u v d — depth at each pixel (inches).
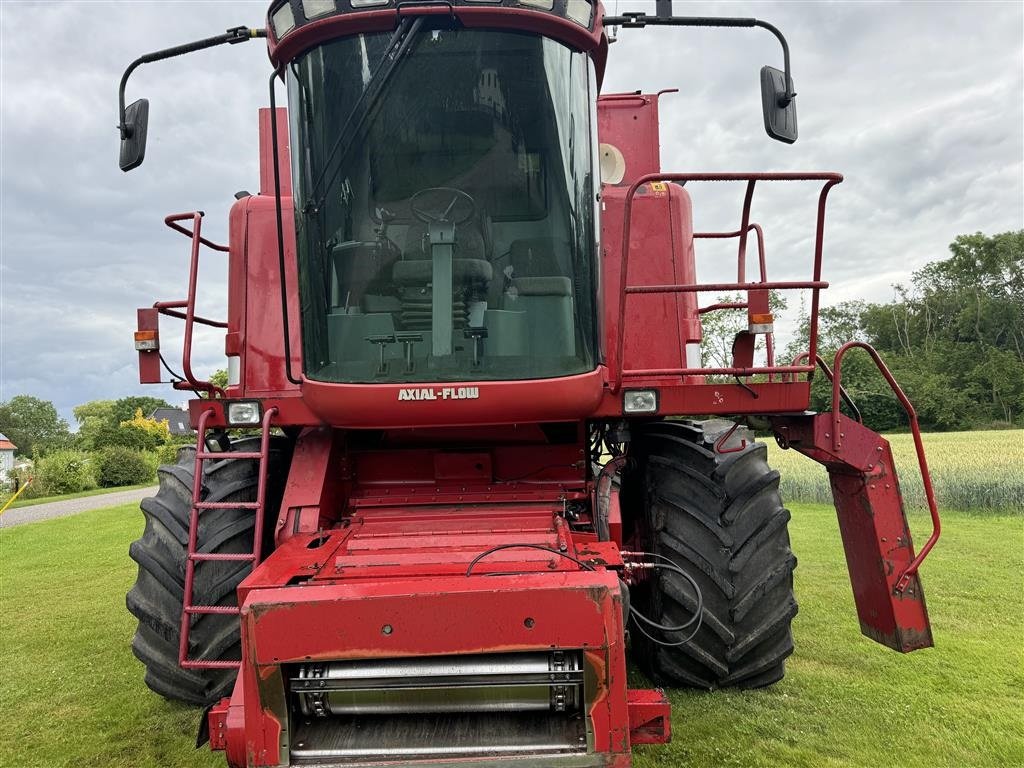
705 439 153.3
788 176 128.1
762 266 176.7
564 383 125.0
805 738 139.9
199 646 137.6
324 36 127.0
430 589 97.4
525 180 130.5
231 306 157.5
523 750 98.0
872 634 147.8
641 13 137.3
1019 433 1470.2
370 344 129.0
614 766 96.7
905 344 2832.2
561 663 99.1
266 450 127.5
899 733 142.9
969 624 220.5
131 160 142.1
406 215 130.0
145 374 143.9
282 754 97.0
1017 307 2623.0
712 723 144.1
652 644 153.4
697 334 167.2
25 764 142.6
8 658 216.1
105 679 193.8
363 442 153.7
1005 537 378.9
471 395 124.1
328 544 122.9
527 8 124.7
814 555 338.6
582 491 148.9
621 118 188.1
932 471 616.1
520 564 107.9
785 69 141.3
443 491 148.8
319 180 129.6
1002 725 147.1
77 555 429.4
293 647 96.5
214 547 134.8
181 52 137.7
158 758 144.1
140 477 1275.8
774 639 148.4
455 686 99.0
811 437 143.9
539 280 130.2
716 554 142.4
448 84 128.3
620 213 163.6
